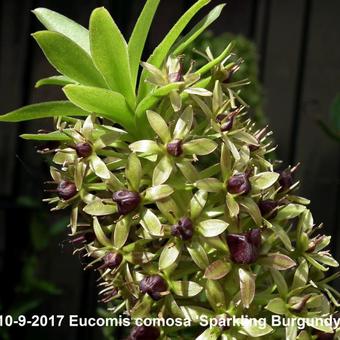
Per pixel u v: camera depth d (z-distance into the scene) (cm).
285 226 21
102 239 19
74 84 19
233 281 18
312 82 50
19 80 50
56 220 50
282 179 20
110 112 19
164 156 18
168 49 19
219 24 50
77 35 21
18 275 50
